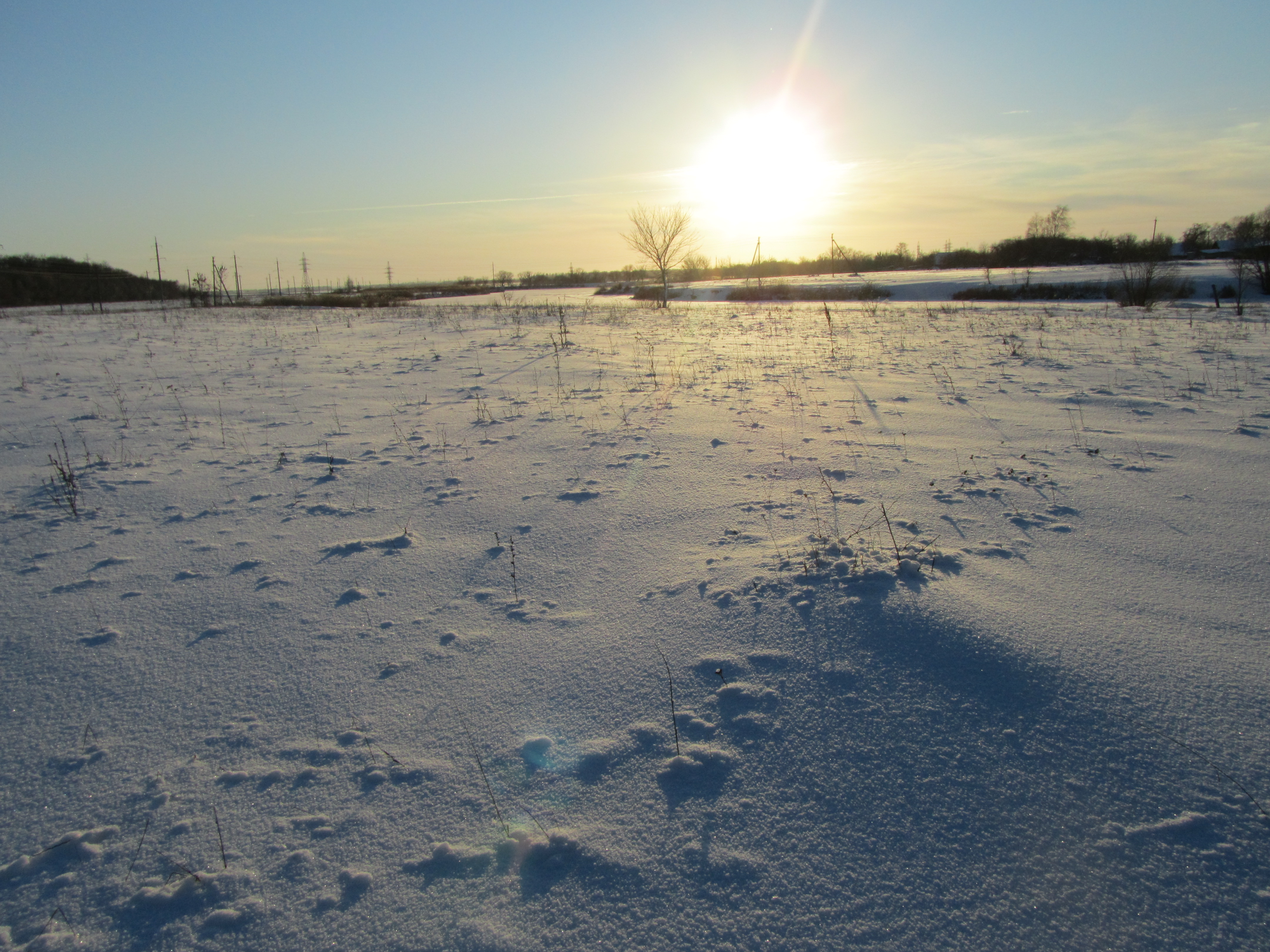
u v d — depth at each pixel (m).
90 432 7.38
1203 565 3.72
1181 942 1.80
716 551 4.13
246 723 2.84
